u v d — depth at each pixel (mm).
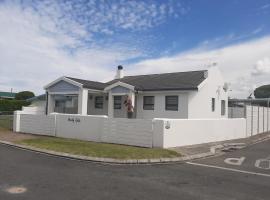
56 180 7930
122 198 6566
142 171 9422
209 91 22594
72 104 25406
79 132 16531
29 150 13094
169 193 7066
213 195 7031
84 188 7254
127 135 14430
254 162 11703
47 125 18172
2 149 13266
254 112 24391
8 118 31234
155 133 13688
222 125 18734
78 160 11062
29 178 8070
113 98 22875
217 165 10836
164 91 20922
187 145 15125
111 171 9312
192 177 8766
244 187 7844
